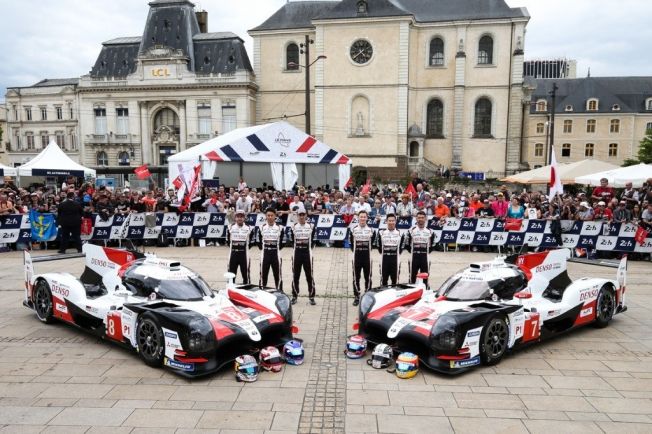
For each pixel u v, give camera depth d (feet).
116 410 18.75
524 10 160.04
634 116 228.63
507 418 18.35
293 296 34.71
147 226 56.03
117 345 25.86
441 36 161.79
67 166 81.76
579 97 237.45
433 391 20.66
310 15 176.45
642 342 26.99
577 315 27.68
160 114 184.65
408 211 58.29
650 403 19.67
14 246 54.90
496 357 23.38
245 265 35.29
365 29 157.48
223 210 61.72
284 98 176.04
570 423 17.99
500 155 161.27
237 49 180.45
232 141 75.41
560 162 238.89
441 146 165.17
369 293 27.53
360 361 24.08
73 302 27.17
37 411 18.65
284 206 62.49
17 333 27.78
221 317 23.29
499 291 25.76
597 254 54.13
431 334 22.24
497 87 159.43
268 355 22.65
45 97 211.00
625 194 57.98
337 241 60.13
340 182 89.97
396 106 157.58
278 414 18.53
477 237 56.08
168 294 24.76
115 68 190.90
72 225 51.60
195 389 20.67
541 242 54.85
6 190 61.11
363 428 17.57
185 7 184.34
